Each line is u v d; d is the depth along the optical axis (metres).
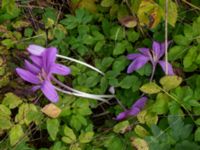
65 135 0.44
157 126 0.43
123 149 0.44
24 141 0.46
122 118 0.46
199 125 0.44
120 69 0.48
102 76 0.49
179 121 0.43
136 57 0.46
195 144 0.42
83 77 0.49
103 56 0.51
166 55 0.46
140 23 0.48
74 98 0.47
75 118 0.46
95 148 0.45
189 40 0.47
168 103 0.44
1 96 0.50
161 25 0.50
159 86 0.46
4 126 0.45
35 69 0.44
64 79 0.50
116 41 0.51
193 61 0.46
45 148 0.46
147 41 0.50
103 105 0.49
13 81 0.50
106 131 0.46
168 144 0.43
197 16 0.51
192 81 0.47
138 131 0.44
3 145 0.47
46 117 0.46
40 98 0.49
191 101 0.44
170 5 0.46
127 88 0.47
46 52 0.43
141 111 0.44
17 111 0.50
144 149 0.42
